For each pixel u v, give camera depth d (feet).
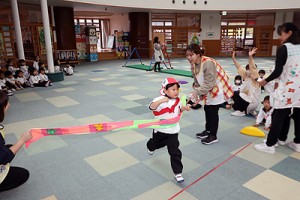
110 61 48.60
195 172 8.84
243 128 12.69
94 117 14.88
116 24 59.67
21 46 27.55
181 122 13.96
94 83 25.84
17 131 12.84
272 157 9.87
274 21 55.77
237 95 14.96
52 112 15.97
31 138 7.03
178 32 55.98
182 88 22.65
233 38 58.34
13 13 26.55
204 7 47.09
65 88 23.43
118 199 7.43
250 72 13.99
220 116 15.02
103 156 10.10
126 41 53.78
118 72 33.71
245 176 8.56
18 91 22.27
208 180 8.34
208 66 9.68
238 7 47.78
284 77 9.03
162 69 35.17
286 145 10.90
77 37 48.32
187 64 42.27
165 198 7.46
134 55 53.31
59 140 11.65
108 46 59.06
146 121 7.91
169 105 7.97
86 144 11.23
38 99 19.35
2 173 6.82
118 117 14.83
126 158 9.92
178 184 8.13
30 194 7.68
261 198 7.41
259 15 57.16
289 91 8.96
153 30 53.93
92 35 48.26
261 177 8.49
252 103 14.44
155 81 26.63
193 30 56.75
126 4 41.11
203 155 10.10
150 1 43.45
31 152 10.45
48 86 24.41
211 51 58.59
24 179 7.60
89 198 7.48
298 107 9.42
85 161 9.71
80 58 49.19
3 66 34.55
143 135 12.23
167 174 8.73
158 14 53.83
